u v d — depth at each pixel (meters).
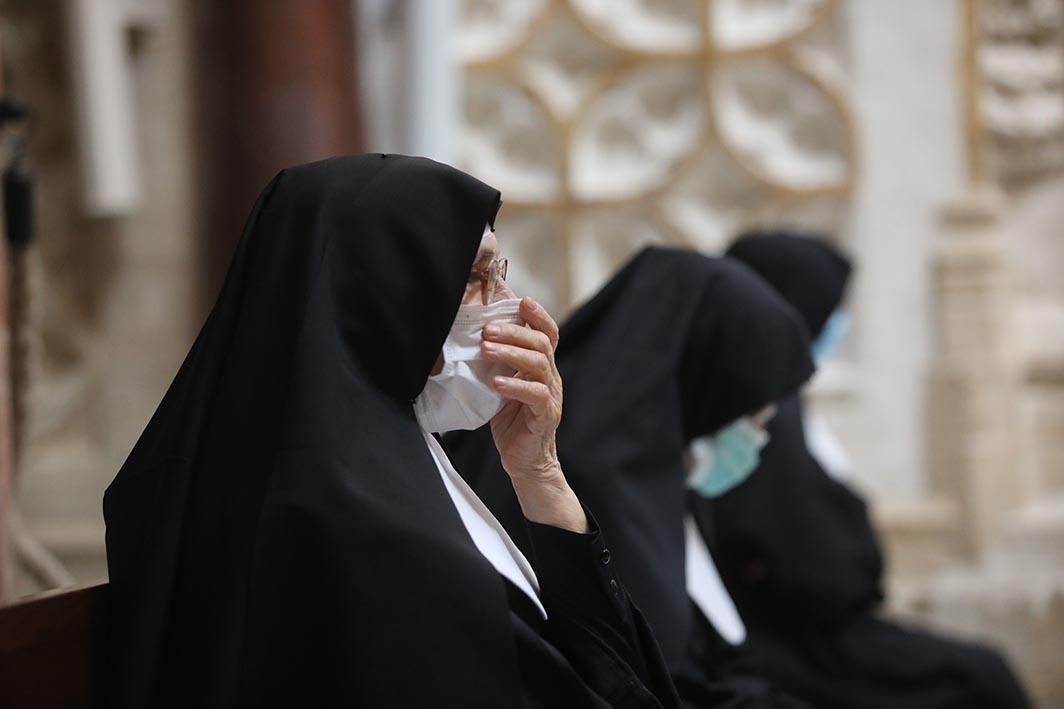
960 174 21.95
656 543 9.64
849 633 14.20
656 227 22.81
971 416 21.36
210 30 18.72
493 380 6.40
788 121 22.62
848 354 22.28
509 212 22.69
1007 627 20.36
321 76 18.39
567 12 22.58
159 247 21.11
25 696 5.71
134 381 21.33
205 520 5.89
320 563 5.59
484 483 7.97
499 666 5.62
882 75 22.11
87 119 19.80
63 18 19.80
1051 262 22.12
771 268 15.37
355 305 6.08
